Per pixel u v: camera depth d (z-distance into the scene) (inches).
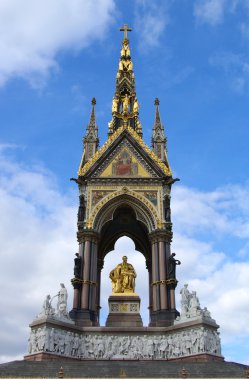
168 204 2128.4
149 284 2358.5
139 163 2224.4
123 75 2655.0
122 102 2591.0
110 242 2493.8
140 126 2475.4
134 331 1820.9
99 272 2395.4
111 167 2214.6
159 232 2046.0
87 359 1738.4
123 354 1769.2
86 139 2332.7
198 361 1605.6
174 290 1947.6
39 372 1381.6
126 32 2844.5
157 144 2325.3
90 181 2165.4
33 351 1653.5
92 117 2411.4
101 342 1790.1
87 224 2063.2
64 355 1685.5
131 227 2459.4
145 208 2127.2
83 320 1856.5
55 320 1707.7
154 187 2159.2
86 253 2004.2
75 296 1919.3
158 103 2472.9
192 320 1729.8
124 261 2165.4
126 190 2145.7
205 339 1667.1
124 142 2274.9
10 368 1413.6
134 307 1996.8
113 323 1945.1
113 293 2059.5
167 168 2202.3
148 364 1515.7
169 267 1984.5
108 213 2138.3
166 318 1873.8
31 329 1716.3
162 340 1798.7
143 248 2452.0
